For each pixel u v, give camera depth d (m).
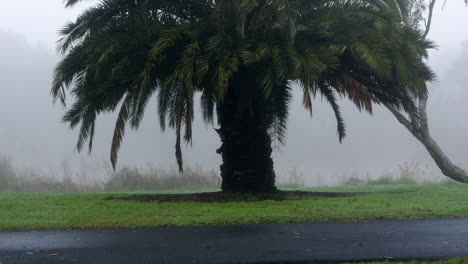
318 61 14.63
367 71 17.08
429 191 17.70
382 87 17.66
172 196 16.66
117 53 15.61
